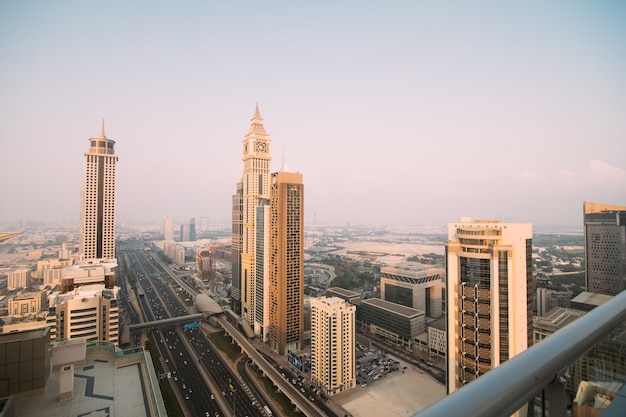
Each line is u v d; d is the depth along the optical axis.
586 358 7.02
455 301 78.50
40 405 41.31
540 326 79.88
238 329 171.38
